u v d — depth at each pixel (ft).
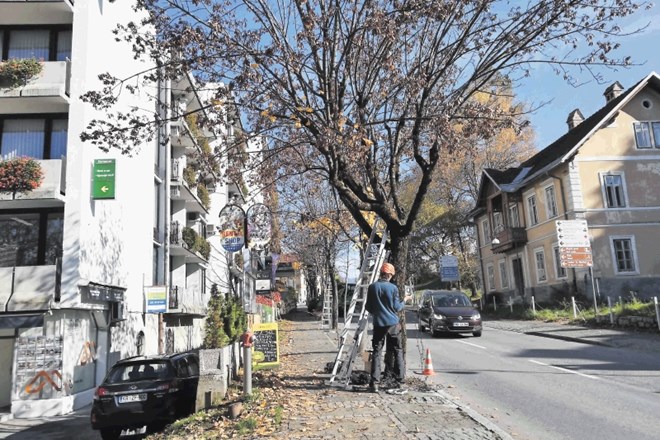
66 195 54.54
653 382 33.32
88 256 56.13
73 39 57.88
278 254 115.65
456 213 161.48
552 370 39.91
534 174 101.24
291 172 48.37
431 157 33.71
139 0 32.81
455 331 67.31
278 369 43.16
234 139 44.50
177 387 33.35
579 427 23.58
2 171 52.42
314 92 34.53
